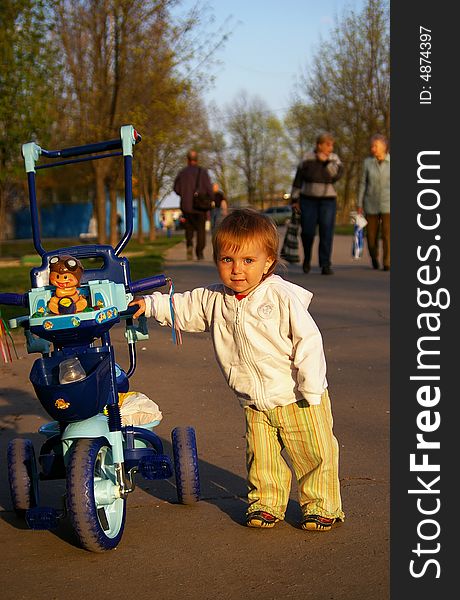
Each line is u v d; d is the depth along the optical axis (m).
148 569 3.69
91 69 22.28
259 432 4.12
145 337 4.42
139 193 38.22
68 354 3.80
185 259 20.70
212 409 6.28
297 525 4.17
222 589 3.48
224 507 4.43
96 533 3.70
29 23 17.98
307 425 4.01
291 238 15.54
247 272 3.85
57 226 59.34
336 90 47.28
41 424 5.99
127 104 22.69
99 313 3.74
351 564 3.72
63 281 3.78
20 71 17.91
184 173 19.94
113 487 3.86
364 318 10.09
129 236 4.41
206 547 3.91
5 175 18.67
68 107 22.64
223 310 4.01
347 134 49.56
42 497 4.68
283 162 87.81
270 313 3.89
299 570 3.66
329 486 4.09
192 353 8.30
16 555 3.88
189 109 29.84
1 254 27.98
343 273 15.16
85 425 3.82
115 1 21.09
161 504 4.50
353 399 6.55
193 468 4.38
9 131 18.06
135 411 4.38
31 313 3.81
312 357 3.83
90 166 24.17
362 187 15.73
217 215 21.98
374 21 44.19
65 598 3.43
